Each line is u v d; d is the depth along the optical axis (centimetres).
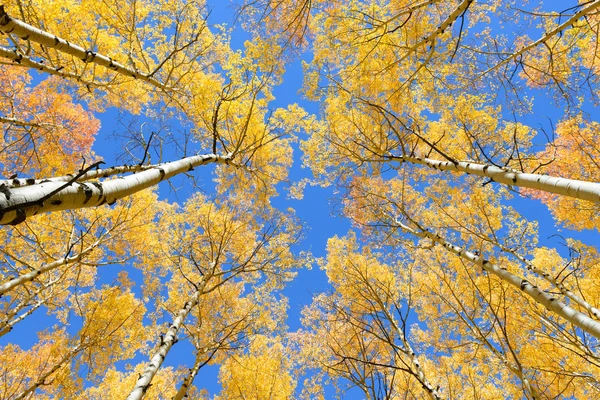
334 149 702
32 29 337
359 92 666
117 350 677
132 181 236
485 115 598
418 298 654
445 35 606
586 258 570
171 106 689
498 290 547
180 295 701
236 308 689
